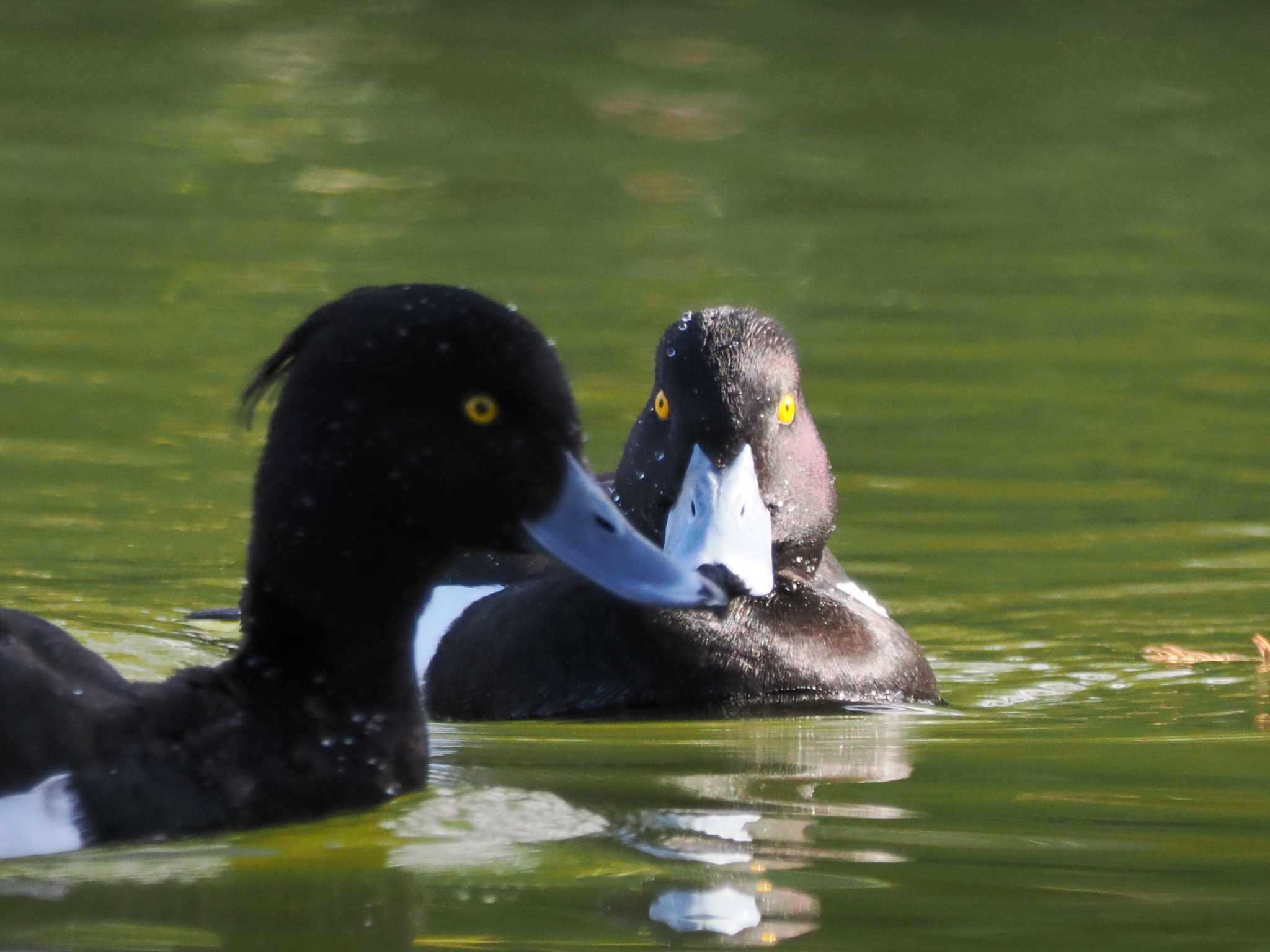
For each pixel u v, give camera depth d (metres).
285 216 22.12
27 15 33.91
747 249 21.33
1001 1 38.34
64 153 24.92
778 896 6.64
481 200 23.41
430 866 6.93
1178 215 23.50
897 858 7.11
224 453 14.01
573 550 7.57
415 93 29.73
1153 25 36.31
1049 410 15.62
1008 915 6.46
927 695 10.39
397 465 7.53
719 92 30.38
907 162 26.22
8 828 6.90
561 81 30.91
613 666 10.11
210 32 33.56
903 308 19.00
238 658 7.64
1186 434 15.02
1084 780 8.35
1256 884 6.82
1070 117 29.19
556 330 17.56
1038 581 12.13
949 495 13.64
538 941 6.18
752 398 10.27
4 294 18.33
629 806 7.82
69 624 10.66
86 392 15.29
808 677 10.25
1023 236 22.33
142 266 19.61
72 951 6.06
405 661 7.80
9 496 12.88
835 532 12.86
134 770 7.12
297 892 6.62
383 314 7.55
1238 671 10.66
